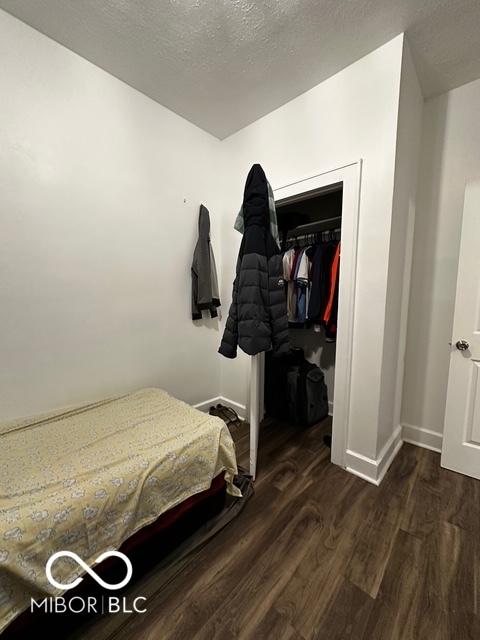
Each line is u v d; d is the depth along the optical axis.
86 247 1.69
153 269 2.04
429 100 1.90
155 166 1.98
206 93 1.87
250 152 2.20
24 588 0.82
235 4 1.29
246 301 1.51
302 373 2.39
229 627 0.95
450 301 1.93
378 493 1.58
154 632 0.94
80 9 1.32
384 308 1.59
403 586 1.08
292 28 1.41
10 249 1.42
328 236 2.36
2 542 0.79
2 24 1.33
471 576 1.11
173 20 1.37
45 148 1.49
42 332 1.56
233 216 2.38
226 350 1.65
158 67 1.66
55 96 1.50
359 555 1.21
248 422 2.45
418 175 1.97
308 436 2.23
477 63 1.62
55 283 1.58
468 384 1.71
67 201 1.59
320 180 1.76
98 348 1.80
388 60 1.47
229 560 1.19
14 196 1.42
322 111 1.75
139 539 1.10
